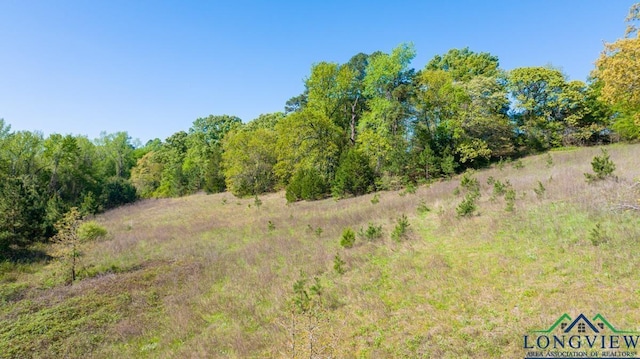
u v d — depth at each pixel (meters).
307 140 33.44
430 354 6.21
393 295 8.76
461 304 7.62
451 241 11.71
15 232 18.97
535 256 9.02
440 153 29.98
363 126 33.59
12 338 9.05
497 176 22.39
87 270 15.00
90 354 8.20
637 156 18.44
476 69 42.41
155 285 12.74
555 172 18.23
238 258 14.89
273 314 9.06
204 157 60.75
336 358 6.56
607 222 9.80
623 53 8.31
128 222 29.48
